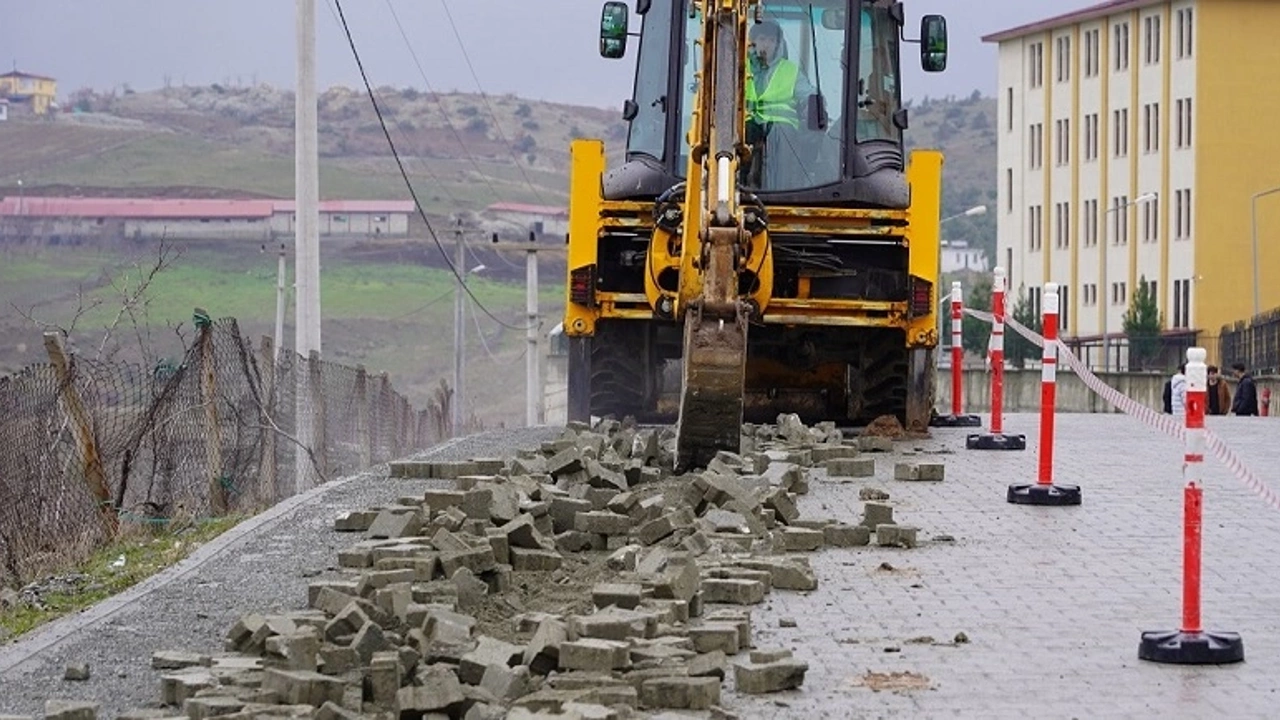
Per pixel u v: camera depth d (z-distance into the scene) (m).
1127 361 174.88
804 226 45.69
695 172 37.72
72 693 19.22
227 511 39.50
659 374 48.59
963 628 22.83
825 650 21.58
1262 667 20.95
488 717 17.72
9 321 126.75
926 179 45.88
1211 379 84.06
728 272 35.59
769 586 25.22
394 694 18.69
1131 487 36.38
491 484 29.31
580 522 28.39
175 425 38.44
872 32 47.53
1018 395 142.88
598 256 46.66
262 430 41.69
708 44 37.34
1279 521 31.94
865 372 48.09
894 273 46.56
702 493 30.66
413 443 78.44
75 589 30.23
